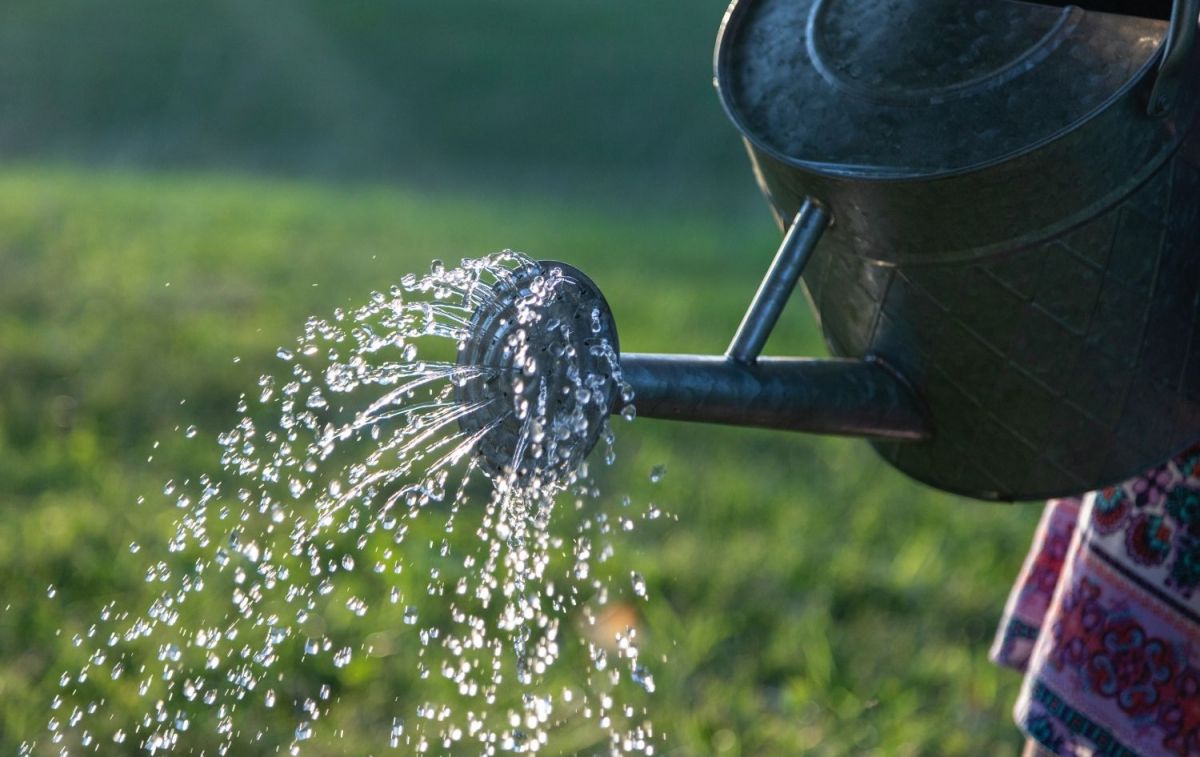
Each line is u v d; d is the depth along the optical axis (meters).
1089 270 2.41
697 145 18.56
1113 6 2.62
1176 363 2.51
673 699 4.56
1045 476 2.63
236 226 11.62
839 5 2.79
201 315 8.62
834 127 2.59
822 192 2.52
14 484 5.93
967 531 6.12
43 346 7.88
